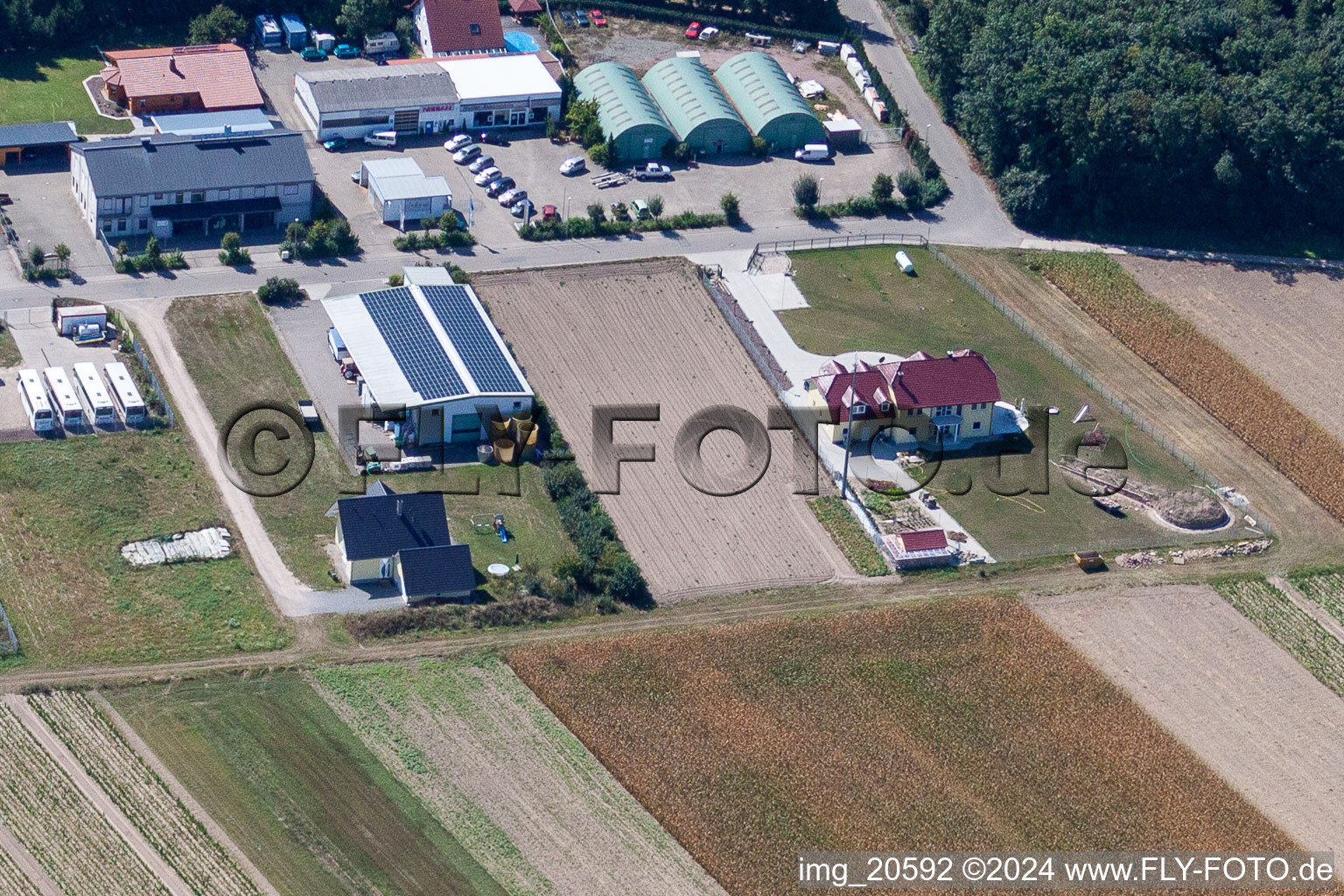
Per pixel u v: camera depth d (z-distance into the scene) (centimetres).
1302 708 13912
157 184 17962
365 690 13075
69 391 15550
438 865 11625
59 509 14500
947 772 12875
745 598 14562
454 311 16962
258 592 13950
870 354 17888
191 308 17188
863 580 14925
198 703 12769
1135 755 13188
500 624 13938
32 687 12694
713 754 12800
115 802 11819
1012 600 14762
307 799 12038
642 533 15175
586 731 12912
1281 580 15412
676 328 17838
